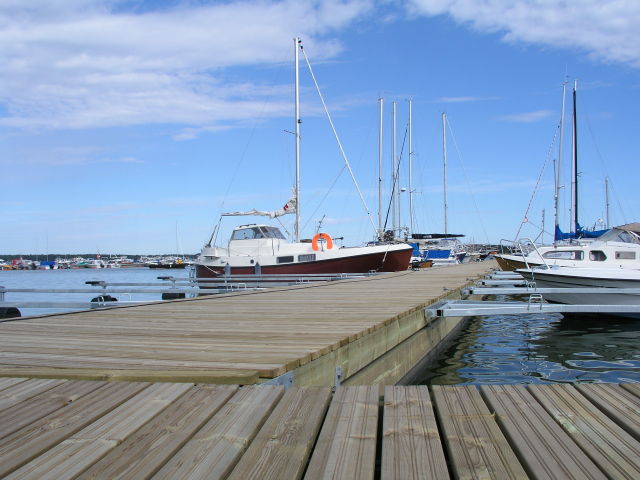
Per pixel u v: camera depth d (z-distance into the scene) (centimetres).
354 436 221
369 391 285
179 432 223
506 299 1962
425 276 1650
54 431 223
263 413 247
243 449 208
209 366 343
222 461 195
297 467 192
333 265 2042
